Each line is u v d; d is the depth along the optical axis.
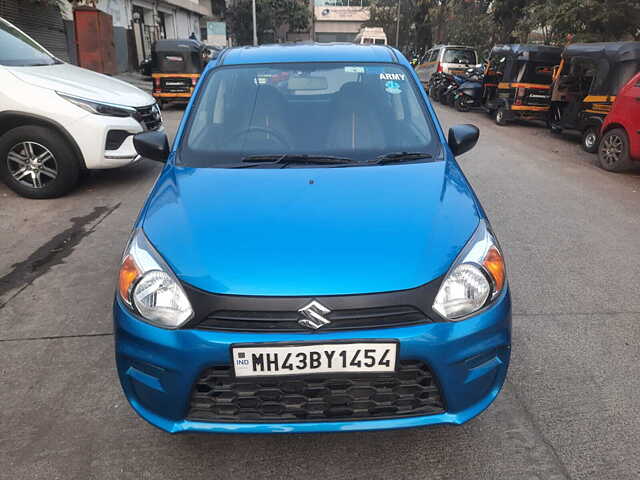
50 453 2.06
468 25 25.16
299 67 2.96
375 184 2.23
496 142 9.42
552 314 3.12
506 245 4.23
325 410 1.74
